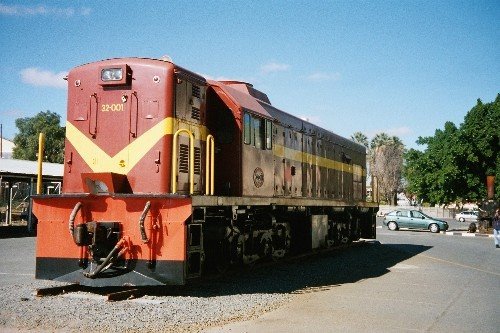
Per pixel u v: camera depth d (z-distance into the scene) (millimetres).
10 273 10273
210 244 9242
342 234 17391
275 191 11406
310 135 14383
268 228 11281
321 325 6062
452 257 15562
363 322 6281
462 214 53969
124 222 7469
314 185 14430
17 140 58469
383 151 76375
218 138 9641
